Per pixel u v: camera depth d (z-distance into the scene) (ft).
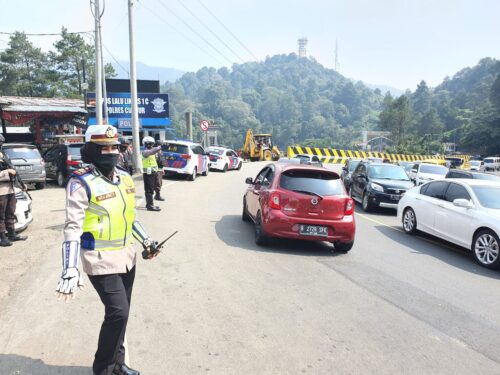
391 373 11.82
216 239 26.45
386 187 42.86
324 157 120.47
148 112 101.71
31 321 13.89
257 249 24.68
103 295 9.67
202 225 30.53
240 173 83.66
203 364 11.76
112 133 9.59
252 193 29.35
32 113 72.95
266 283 18.71
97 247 9.57
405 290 18.90
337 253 25.23
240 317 14.94
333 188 24.97
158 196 41.14
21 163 44.21
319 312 15.81
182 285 17.84
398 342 13.73
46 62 203.31
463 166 184.34
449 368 12.26
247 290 17.67
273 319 14.93
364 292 18.30
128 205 10.05
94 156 9.61
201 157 68.85
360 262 23.39
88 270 9.57
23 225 25.59
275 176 25.38
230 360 12.03
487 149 382.83
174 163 62.49
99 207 9.46
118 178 10.09
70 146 48.42
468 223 25.99
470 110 606.55
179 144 63.00
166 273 19.30
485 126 381.19
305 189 24.52
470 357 12.98
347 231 24.54
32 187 48.98
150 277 18.65
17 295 16.02
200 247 24.27
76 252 8.92
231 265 21.09
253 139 144.87
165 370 11.35
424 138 397.39
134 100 64.39
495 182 28.76
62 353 12.02
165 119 102.99
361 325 14.87
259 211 25.59
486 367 12.42
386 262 23.79
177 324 14.12
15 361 11.51
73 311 14.73
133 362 11.67
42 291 16.48
